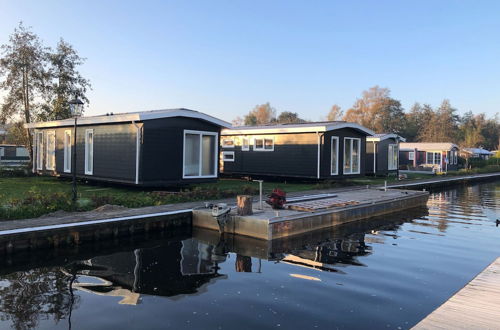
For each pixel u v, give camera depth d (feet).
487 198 61.87
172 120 43.55
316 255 26.08
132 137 42.29
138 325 15.34
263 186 55.57
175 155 43.98
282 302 17.85
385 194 48.85
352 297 18.57
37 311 16.48
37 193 34.32
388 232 34.14
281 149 62.59
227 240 29.66
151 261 24.16
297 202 38.47
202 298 18.22
